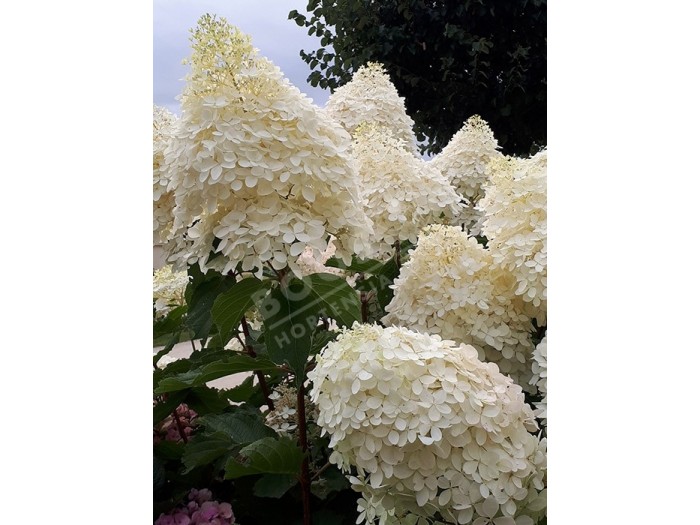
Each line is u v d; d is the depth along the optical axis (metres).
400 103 1.97
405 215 1.62
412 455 0.98
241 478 1.42
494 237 1.44
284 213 1.10
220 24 1.12
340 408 1.00
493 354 1.40
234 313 1.30
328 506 1.40
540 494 1.02
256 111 1.10
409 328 1.41
